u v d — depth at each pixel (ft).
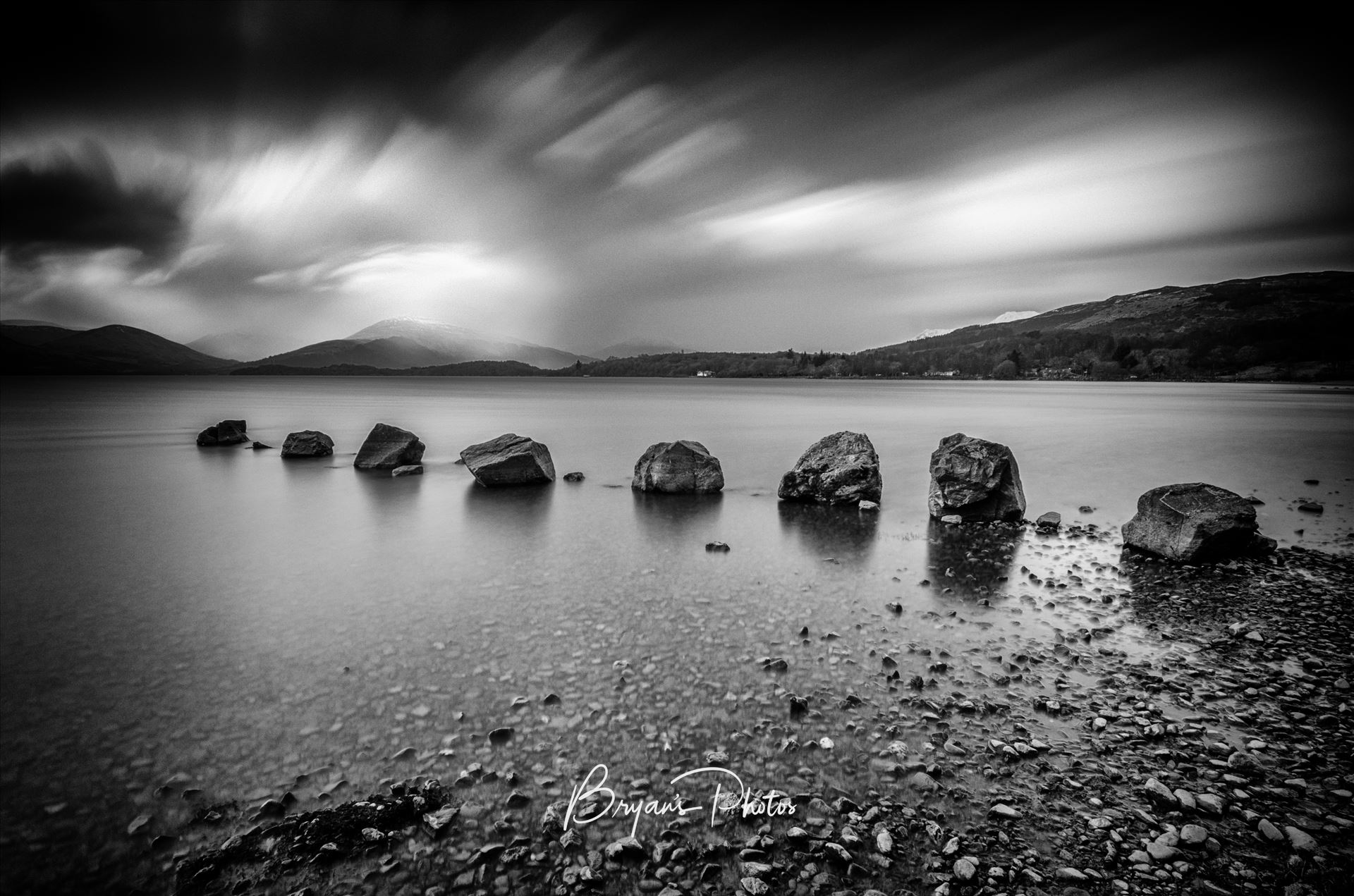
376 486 120.78
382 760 32.81
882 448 184.55
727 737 34.53
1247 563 68.85
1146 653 45.83
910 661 44.11
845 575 64.95
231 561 71.05
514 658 44.75
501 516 95.09
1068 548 76.43
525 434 228.02
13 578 64.69
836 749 33.47
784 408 388.78
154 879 25.58
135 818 28.96
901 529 86.79
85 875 25.76
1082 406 395.34
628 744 33.91
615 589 60.54
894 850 26.48
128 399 483.10
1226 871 25.32
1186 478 128.98
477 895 24.45
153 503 104.78
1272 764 32.32
